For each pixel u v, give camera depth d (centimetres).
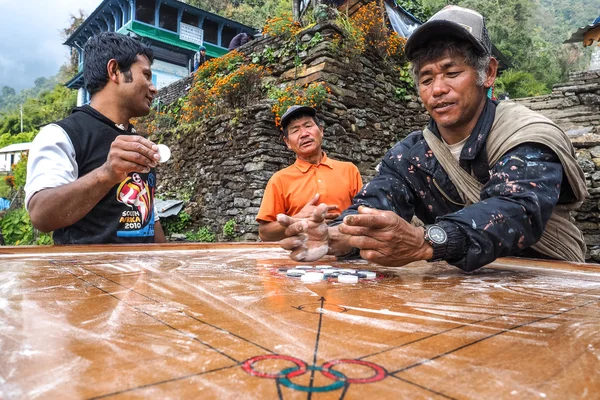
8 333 57
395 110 765
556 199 124
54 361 46
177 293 86
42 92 4253
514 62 2692
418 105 792
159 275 111
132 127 246
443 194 165
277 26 726
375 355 49
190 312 70
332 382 41
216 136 707
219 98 752
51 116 3712
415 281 108
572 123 726
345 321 65
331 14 721
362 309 73
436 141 161
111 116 227
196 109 811
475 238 112
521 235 116
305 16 764
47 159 193
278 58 734
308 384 40
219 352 49
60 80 4128
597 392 40
